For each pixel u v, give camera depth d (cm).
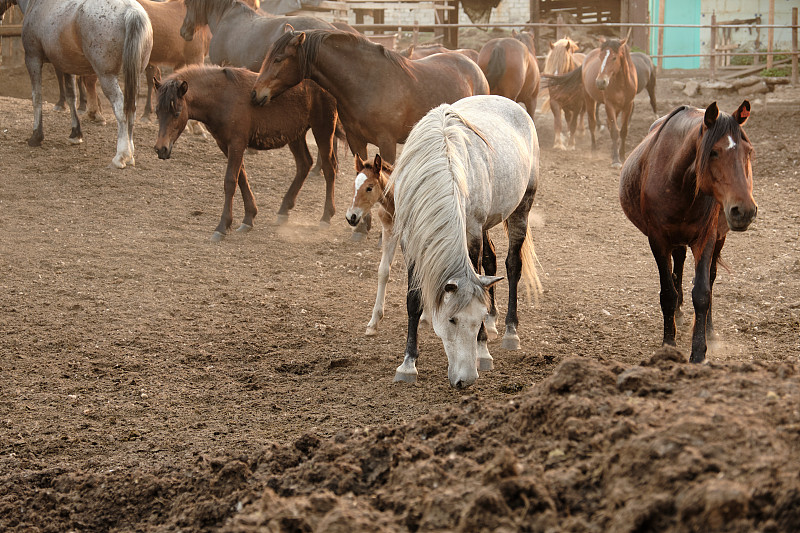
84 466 455
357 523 296
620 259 948
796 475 269
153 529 373
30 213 1024
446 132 539
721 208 549
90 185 1134
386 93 903
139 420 528
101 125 1385
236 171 980
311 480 358
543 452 328
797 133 1669
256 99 909
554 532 279
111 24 1135
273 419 524
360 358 638
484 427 369
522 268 694
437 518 295
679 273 677
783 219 1110
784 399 327
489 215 598
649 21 2548
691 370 378
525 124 672
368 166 673
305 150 1045
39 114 1244
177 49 1361
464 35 2742
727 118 482
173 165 1244
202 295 801
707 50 2538
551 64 1852
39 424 520
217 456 450
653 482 283
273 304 780
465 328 477
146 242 955
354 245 985
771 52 2197
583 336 685
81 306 755
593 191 1291
